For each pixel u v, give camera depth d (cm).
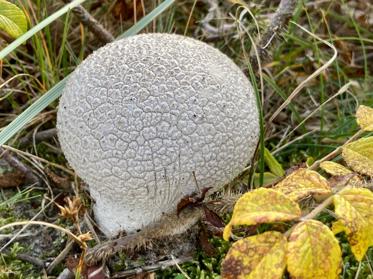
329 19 57
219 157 33
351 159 33
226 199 36
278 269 25
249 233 34
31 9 46
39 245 40
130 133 31
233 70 34
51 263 38
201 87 32
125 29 53
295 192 28
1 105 48
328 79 52
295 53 52
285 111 51
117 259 37
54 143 47
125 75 32
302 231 25
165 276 37
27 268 38
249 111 34
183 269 37
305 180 29
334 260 25
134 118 31
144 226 37
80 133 33
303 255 25
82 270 35
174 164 32
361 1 57
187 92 32
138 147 31
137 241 36
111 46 34
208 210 35
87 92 32
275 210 26
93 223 39
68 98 34
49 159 46
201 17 54
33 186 43
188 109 31
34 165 43
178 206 34
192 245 38
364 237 26
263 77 46
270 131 48
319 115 50
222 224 35
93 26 46
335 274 25
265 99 49
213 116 32
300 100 52
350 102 51
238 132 33
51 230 40
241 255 25
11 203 41
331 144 46
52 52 50
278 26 44
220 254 38
